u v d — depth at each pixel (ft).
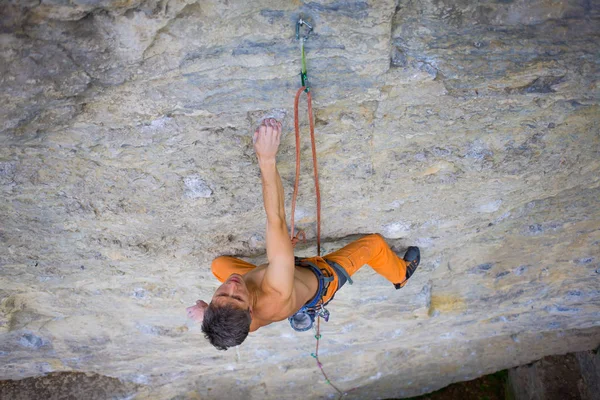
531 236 15.64
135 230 13.37
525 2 9.35
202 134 10.88
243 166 11.75
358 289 17.19
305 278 11.71
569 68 10.34
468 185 13.17
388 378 24.30
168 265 14.82
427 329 20.42
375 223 14.24
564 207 14.49
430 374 24.95
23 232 12.98
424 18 9.41
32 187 11.60
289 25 8.84
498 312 19.69
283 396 23.95
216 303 9.66
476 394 27.94
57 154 10.88
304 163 11.94
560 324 21.42
